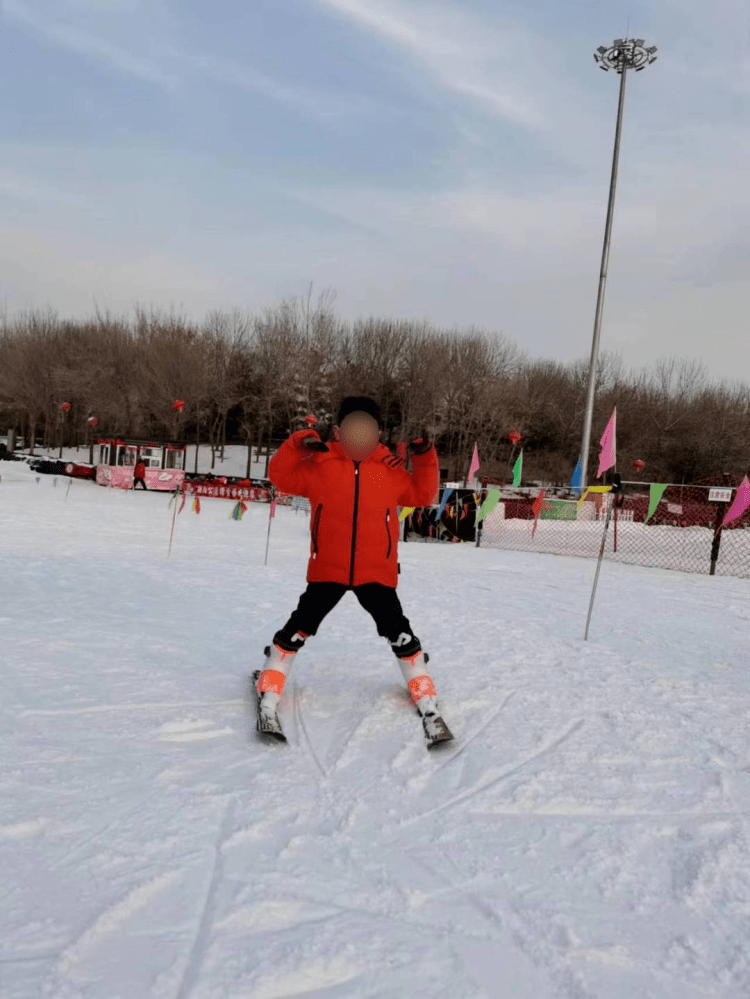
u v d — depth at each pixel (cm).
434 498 375
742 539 1816
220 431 5456
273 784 284
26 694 369
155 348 4791
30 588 680
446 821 263
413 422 4209
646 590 927
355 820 259
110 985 168
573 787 295
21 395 5138
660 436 5250
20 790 263
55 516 1625
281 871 222
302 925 196
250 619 592
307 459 366
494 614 675
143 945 183
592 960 188
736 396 5434
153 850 229
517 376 4884
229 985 171
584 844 250
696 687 445
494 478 4300
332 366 4578
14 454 4619
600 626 645
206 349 4822
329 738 339
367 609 371
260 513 2269
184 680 412
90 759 296
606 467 644
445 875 226
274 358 4566
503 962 186
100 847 229
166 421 4584
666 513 2178
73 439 5588
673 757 330
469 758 322
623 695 422
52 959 175
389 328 4688
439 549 1431
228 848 234
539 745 340
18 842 228
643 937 199
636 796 289
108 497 2541
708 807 281
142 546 1124
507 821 265
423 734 346
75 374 4872
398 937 194
